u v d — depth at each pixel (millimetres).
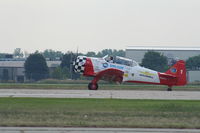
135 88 114562
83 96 77938
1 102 65062
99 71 102812
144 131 43750
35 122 47188
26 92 86250
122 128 45531
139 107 62031
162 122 49344
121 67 104625
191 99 76812
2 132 41500
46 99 70250
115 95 82000
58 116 52281
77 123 46906
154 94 87812
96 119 50719
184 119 52125
